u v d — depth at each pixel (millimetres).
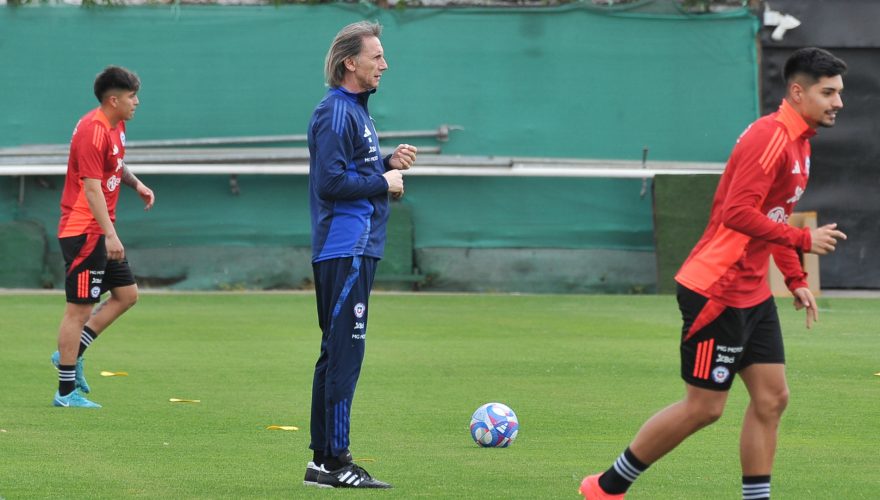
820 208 68375
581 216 69188
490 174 67625
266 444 24750
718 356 17469
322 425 20703
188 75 67562
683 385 34125
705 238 17875
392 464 22609
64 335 29828
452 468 22219
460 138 68625
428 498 19516
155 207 67625
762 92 69250
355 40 20359
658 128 69188
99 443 24688
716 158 69312
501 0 68438
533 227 69188
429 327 50250
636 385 34125
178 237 67875
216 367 37531
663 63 69062
